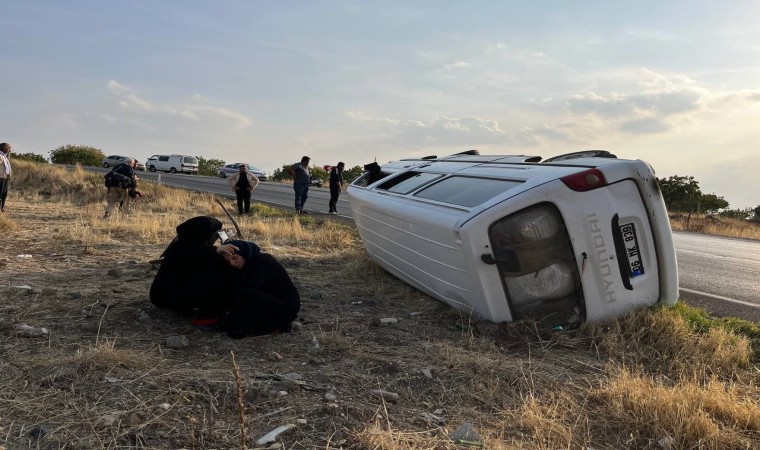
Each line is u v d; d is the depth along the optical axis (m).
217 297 5.12
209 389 3.73
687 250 14.48
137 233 10.95
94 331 4.88
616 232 5.24
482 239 4.96
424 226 5.67
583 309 5.26
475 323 5.37
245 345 4.74
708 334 5.27
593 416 3.73
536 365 4.52
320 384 3.97
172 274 5.15
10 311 5.28
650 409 3.65
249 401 3.63
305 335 5.03
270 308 4.96
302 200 17.78
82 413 3.36
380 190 7.36
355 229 13.00
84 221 12.58
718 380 4.43
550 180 5.10
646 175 5.24
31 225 11.88
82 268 7.54
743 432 3.53
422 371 4.26
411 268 6.53
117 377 3.86
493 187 5.50
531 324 5.15
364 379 4.11
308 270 8.18
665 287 5.49
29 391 3.63
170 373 3.96
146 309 5.50
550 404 3.86
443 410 3.74
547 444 3.32
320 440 3.22
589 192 5.14
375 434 3.26
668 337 5.06
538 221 5.05
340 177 18.58
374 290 7.04
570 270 5.17
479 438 3.32
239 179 16.31
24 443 3.04
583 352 4.93
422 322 5.66
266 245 10.14
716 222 25.41
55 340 4.60
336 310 6.03
